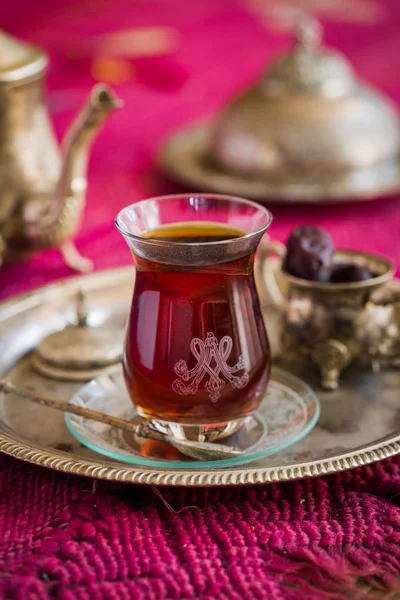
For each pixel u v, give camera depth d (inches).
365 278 20.2
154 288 17.6
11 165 24.8
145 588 15.5
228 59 48.8
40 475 18.0
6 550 16.3
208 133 35.9
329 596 15.5
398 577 15.8
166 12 55.7
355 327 20.3
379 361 20.8
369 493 17.6
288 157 30.9
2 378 20.8
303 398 19.3
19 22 51.5
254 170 31.2
